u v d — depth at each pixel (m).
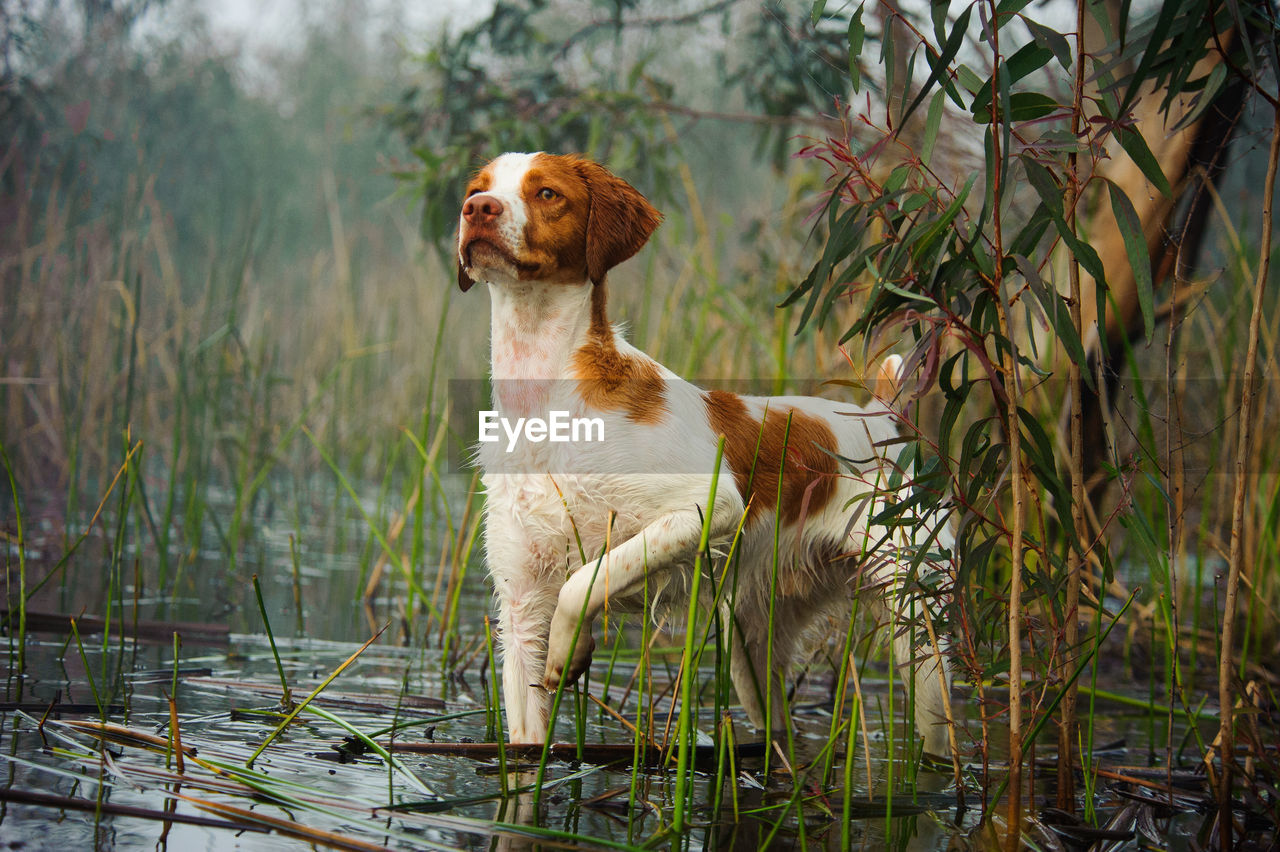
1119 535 5.57
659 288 6.50
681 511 2.76
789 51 5.99
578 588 2.60
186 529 5.45
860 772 2.80
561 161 2.92
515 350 2.89
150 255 8.59
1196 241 4.82
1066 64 2.14
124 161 10.55
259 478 6.03
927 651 2.96
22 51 8.40
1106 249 4.79
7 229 7.16
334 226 8.34
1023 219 5.11
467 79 6.43
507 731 2.96
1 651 3.39
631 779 2.41
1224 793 2.22
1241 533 2.21
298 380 8.15
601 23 6.29
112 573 3.48
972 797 2.57
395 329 8.38
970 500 2.34
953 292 2.29
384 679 3.52
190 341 7.53
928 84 2.05
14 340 6.43
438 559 5.97
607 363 2.88
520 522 2.84
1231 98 4.16
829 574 3.31
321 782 2.34
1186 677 4.23
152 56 12.19
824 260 2.28
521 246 2.78
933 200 2.26
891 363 3.44
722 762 2.28
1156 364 5.53
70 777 2.20
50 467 6.96
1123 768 2.88
